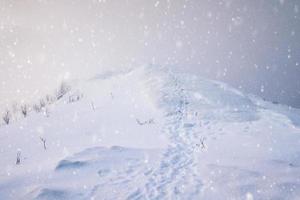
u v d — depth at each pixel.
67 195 3.98
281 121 10.70
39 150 7.10
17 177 4.82
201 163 5.54
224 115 11.61
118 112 12.23
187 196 4.02
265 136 8.22
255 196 3.82
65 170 5.00
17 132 9.85
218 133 8.84
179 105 12.95
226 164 5.29
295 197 3.70
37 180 4.59
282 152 6.21
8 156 6.71
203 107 12.70
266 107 15.34
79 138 8.31
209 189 4.20
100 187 4.33
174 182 4.58
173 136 8.40
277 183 4.18
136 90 15.95
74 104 14.77
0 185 4.45
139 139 8.02
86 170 5.02
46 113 13.12
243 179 4.41
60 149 6.95
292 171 4.72
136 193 4.14
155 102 13.15
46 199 3.80
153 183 4.54
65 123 10.82
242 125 10.07
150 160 5.72
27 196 3.91
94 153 5.94
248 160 5.54
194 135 8.60
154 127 9.59
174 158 6.01
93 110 12.97
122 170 5.09
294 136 8.00
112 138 8.18
